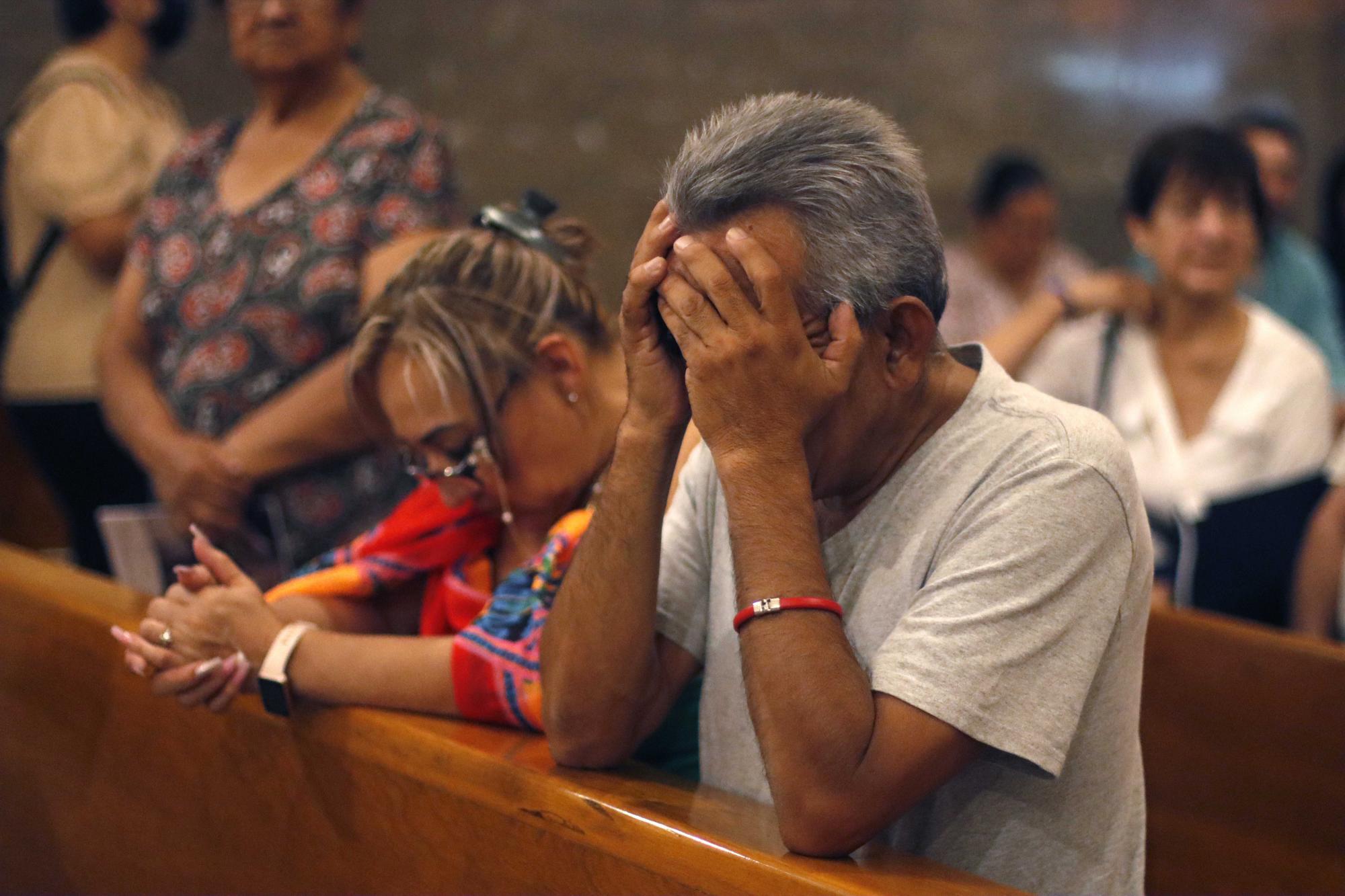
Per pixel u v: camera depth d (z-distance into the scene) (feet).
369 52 40.93
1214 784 14.34
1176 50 54.19
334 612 11.61
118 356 18.19
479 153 42.70
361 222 16.78
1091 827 8.65
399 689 10.18
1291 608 18.26
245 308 16.78
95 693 12.76
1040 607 7.69
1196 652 14.47
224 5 17.66
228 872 11.46
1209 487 19.07
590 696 8.89
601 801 8.46
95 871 13.10
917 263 7.98
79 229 20.62
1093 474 7.88
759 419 7.89
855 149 7.85
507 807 9.09
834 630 7.80
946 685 7.55
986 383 8.51
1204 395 19.34
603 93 44.11
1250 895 14.08
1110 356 19.69
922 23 48.91
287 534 16.49
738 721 9.30
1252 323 19.51
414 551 11.64
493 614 10.28
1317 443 19.38
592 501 11.12
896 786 7.54
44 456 21.58
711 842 7.87
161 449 17.04
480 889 9.32
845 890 7.25
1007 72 50.80
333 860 10.46
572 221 11.51
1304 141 57.72
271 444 16.19
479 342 10.44
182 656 10.91
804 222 7.78
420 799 9.70
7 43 35.14
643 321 8.52
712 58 45.62
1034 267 33.40
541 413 10.70
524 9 42.63
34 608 13.43
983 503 8.05
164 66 37.01
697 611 9.70
